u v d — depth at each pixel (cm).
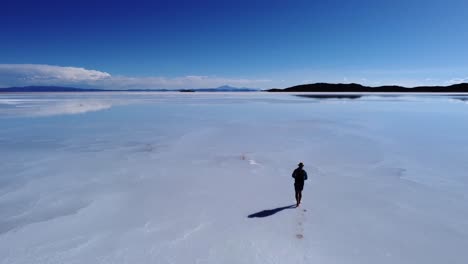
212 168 1095
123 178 975
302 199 812
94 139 1616
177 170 1066
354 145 1499
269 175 1017
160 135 1742
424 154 1320
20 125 2130
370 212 736
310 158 1250
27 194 838
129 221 683
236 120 2456
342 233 634
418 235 629
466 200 811
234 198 816
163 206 762
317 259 542
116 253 558
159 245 583
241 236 617
